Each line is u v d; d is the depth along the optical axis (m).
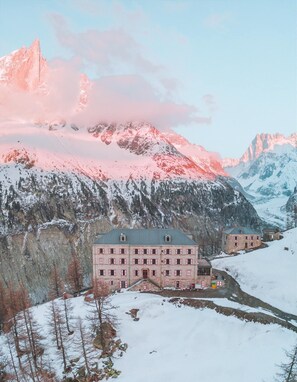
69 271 100.88
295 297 80.06
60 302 80.81
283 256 105.69
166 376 51.41
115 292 83.19
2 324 80.19
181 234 88.94
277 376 46.78
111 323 62.72
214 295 80.50
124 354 59.06
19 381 56.91
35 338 59.84
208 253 156.38
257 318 65.62
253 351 55.84
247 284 92.12
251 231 126.75
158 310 70.94
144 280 84.19
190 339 61.81
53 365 58.28
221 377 49.62
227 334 62.44
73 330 65.56
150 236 88.00
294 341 58.22
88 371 54.06
